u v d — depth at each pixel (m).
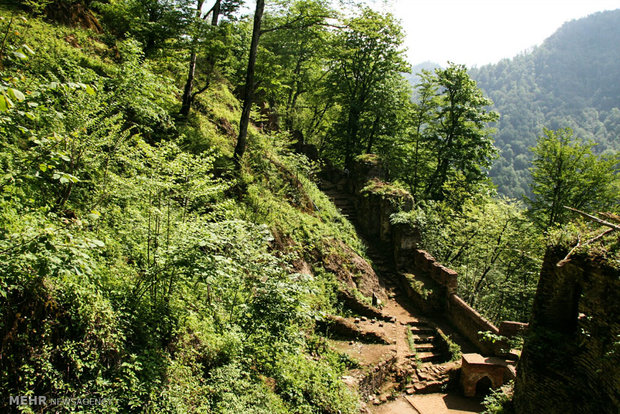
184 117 13.74
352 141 26.50
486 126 29.45
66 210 6.15
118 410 4.29
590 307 6.71
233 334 6.65
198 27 12.85
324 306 11.73
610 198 20.88
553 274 7.70
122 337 4.71
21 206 5.28
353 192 22.28
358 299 13.38
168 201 7.09
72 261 3.72
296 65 26.17
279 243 11.91
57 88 4.01
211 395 5.48
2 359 3.68
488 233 19.02
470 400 10.88
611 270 6.30
